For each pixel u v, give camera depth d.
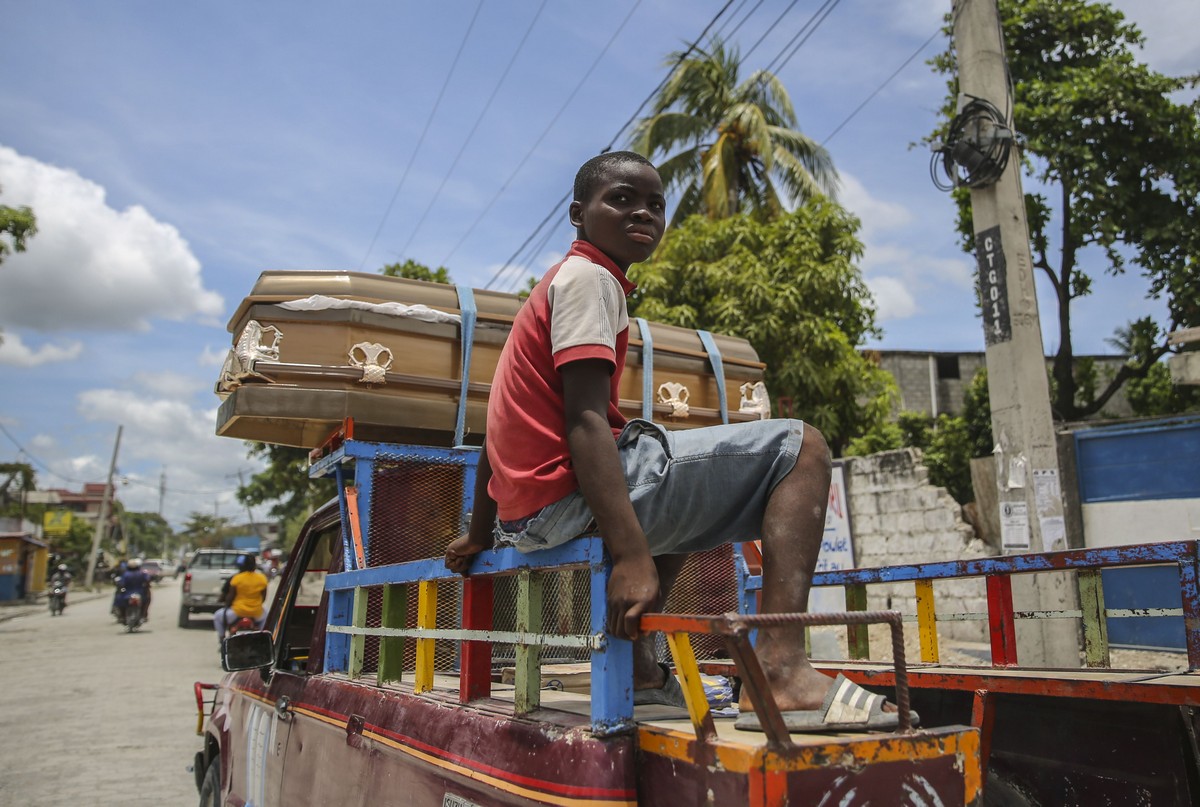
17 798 5.45
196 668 11.61
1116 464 7.84
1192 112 10.69
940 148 5.75
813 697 1.55
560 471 1.69
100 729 7.52
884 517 9.84
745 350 3.70
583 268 1.76
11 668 11.74
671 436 1.76
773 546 1.68
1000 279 5.36
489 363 3.06
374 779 2.25
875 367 11.80
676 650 1.40
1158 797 1.95
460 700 1.99
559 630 2.74
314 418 2.81
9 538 31.94
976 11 5.59
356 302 2.87
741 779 1.27
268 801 3.09
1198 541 2.00
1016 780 2.23
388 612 2.40
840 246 10.64
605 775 1.47
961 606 8.95
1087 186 10.77
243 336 2.83
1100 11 11.45
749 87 13.70
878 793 1.34
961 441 13.29
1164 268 10.86
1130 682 1.90
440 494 2.93
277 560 35.00
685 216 13.77
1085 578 2.41
